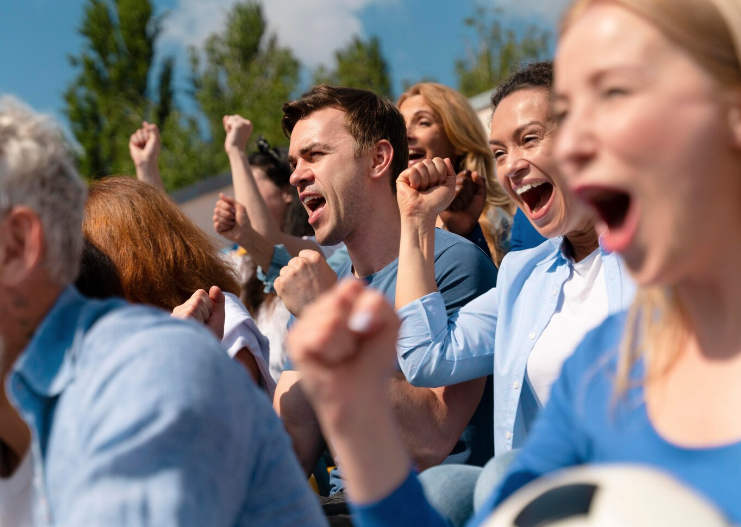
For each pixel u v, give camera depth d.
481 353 2.24
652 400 1.02
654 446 0.98
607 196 0.90
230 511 1.16
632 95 0.86
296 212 4.75
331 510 2.16
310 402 2.54
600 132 0.87
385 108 2.84
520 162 2.20
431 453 2.29
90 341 1.20
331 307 0.93
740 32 0.86
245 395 1.23
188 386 1.13
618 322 1.17
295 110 2.88
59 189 1.25
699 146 0.85
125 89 42.22
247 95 37.41
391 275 2.68
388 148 2.79
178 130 35.62
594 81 0.89
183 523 1.06
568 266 2.11
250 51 40.50
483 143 3.85
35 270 1.24
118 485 1.08
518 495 0.92
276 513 1.26
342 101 2.81
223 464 1.14
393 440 1.06
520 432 2.09
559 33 0.97
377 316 0.92
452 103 3.82
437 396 2.35
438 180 2.40
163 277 2.36
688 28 0.86
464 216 3.32
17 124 1.25
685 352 1.01
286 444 1.31
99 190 2.46
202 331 1.26
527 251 2.27
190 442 1.11
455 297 2.48
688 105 0.85
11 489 1.32
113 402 1.12
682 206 0.85
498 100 2.36
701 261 0.90
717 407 0.94
